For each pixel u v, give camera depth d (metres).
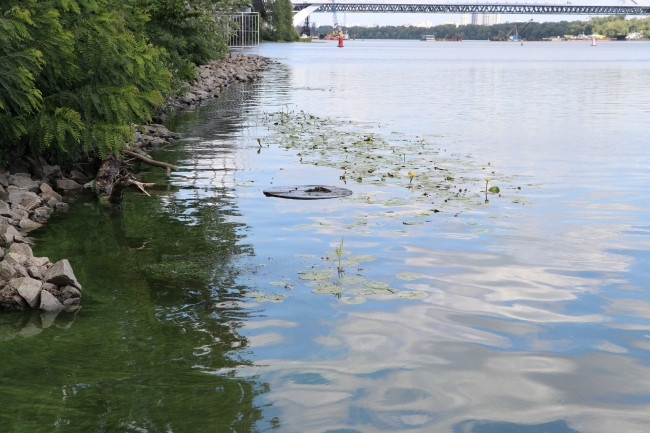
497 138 15.73
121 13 12.66
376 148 14.04
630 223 8.30
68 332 5.19
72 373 4.52
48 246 7.34
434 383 4.36
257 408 4.05
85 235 7.77
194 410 4.03
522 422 3.91
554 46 163.50
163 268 6.61
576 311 5.56
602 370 4.55
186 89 21.97
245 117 19.45
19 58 8.83
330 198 9.56
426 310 5.57
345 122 18.52
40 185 9.76
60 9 9.98
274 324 5.29
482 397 4.19
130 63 10.38
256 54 62.47
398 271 6.51
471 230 7.93
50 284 5.89
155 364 4.64
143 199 9.55
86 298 5.88
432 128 17.47
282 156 13.02
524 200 9.45
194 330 5.19
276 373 4.49
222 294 5.93
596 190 10.18
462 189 10.17
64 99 9.89
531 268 6.62
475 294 5.92
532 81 38.44
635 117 20.45
